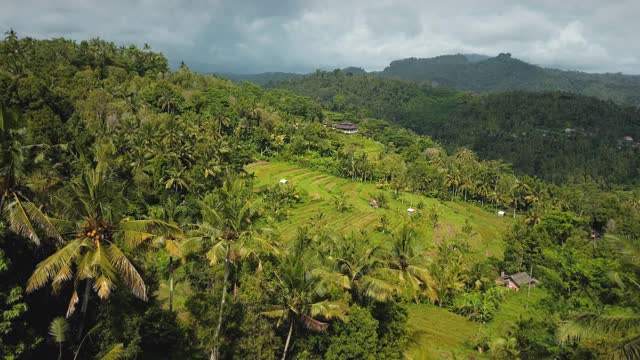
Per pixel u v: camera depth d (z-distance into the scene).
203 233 25.62
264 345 25.69
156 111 103.81
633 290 20.08
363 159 112.62
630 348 15.84
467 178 119.06
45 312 22.06
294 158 113.31
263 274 28.61
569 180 168.38
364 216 81.38
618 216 91.81
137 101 96.19
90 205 19.84
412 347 39.06
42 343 21.08
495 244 81.00
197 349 28.27
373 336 28.39
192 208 53.25
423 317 48.38
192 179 64.19
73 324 22.47
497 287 57.06
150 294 27.22
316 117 185.25
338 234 44.25
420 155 153.25
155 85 112.19
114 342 21.58
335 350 27.70
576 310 23.73
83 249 19.91
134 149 66.25
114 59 122.50
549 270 27.19
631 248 17.86
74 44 119.56
